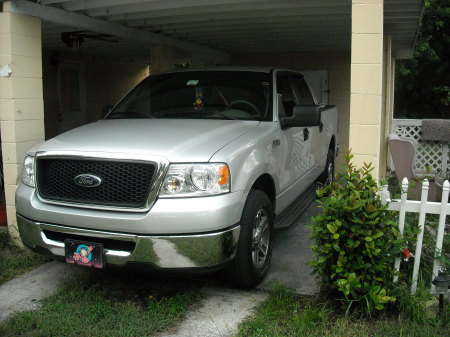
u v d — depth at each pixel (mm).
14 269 4684
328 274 3693
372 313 3553
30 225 3936
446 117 18781
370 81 3863
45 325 3531
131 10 5746
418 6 5344
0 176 6410
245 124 4547
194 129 4203
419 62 17656
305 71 10672
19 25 5086
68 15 5723
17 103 5113
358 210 3471
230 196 3615
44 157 3879
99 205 3652
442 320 3455
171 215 3443
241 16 6344
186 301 3896
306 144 5805
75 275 4500
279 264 4730
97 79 12477
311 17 6512
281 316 3643
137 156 3562
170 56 8359
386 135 8094
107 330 3473
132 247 3588
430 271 3842
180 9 6055
